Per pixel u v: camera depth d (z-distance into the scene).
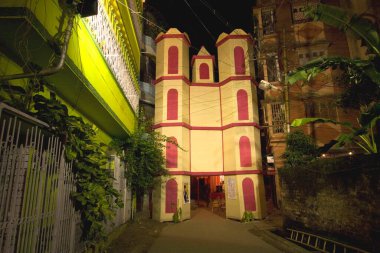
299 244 8.90
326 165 8.07
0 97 3.88
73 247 5.12
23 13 3.78
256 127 17.30
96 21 7.04
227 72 18.19
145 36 22.47
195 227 13.32
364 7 14.23
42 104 4.29
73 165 5.22
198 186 26.31
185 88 17.92
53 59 4.86
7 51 4.56
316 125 17.23
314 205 8.85
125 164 12.38
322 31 19.03
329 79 17.80
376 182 6.19
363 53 16.17
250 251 8.36
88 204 5.22
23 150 3.62
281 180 11.58
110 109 8.24
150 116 21.64
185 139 17.11
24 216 3.62
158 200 15.74
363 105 9.04
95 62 6.87
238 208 15.80
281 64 18.89
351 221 7.02
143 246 8.87
